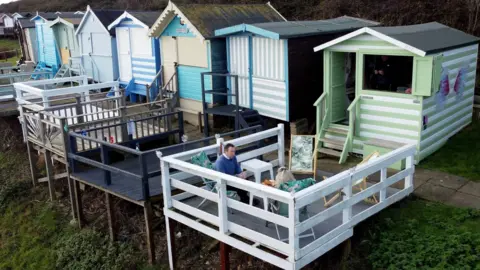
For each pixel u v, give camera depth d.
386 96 11.12
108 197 10.47
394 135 11.17
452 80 11.86
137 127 13.26
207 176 7.85
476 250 7.46
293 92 12.99
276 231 7.75
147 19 17.39
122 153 12.48
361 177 7.72
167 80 16.59
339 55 12.30
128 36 18.14
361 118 11.68
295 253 6.81
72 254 10.76
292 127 13.22
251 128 10.91
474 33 16.47
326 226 7.88
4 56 37.75
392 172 10.41
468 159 11.06
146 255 10.02
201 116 15.02
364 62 11.44
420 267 7.38
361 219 7.94
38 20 24.75
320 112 12.31
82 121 14.12
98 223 11.39
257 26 12.95
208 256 9.43
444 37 11.81
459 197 9.28
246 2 24.41
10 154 15.74
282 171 8.26
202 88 13.98
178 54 15.80
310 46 13.20
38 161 14.69
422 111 10.65
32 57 27.91
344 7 19.86
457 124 12.72
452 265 7.29
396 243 7.92
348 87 13.10
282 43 12.70
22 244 11.95
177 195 9.03
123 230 10.75
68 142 11.58
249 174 9.82
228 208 8.65
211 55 14.31
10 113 16.03
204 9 15.10
